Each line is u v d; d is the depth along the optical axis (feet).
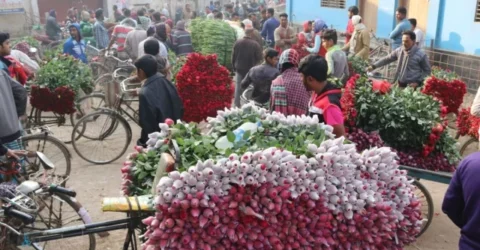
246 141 10.88
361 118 15.76
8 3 73.15
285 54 16.22
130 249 13.25
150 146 12.09
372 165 10.05
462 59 38.22
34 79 23.56
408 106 15.49
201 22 39.50
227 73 22.17
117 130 26.94
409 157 15.51
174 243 8.77
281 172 9.30
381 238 9.99
